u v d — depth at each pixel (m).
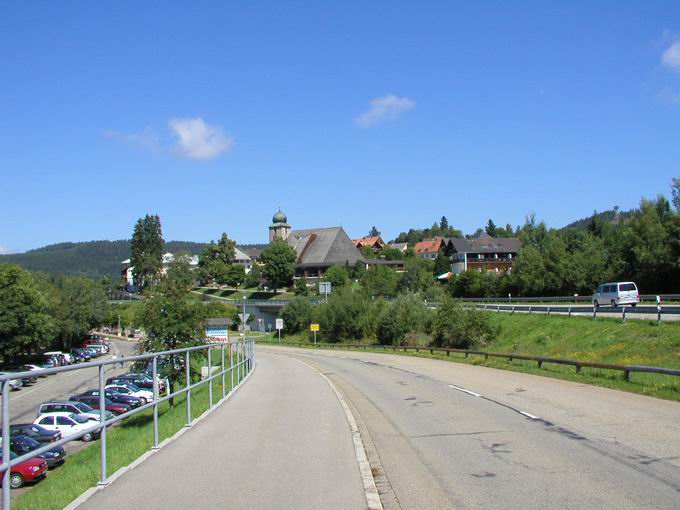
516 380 23.17
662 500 6.91
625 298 43.88
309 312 96.56
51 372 6.58
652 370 18.55
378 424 13.78
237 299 127.06
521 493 7.41
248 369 30.81
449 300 52.50
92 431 7.66
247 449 10.12
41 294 61.16
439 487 7.91
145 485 7.69
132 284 154.88
